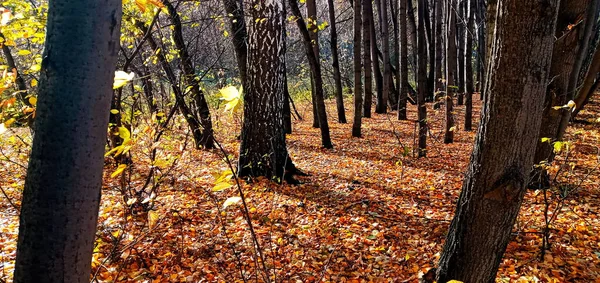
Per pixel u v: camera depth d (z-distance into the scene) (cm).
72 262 90
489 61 213
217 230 444
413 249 405
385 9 1459
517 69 196
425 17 1788
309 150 948
